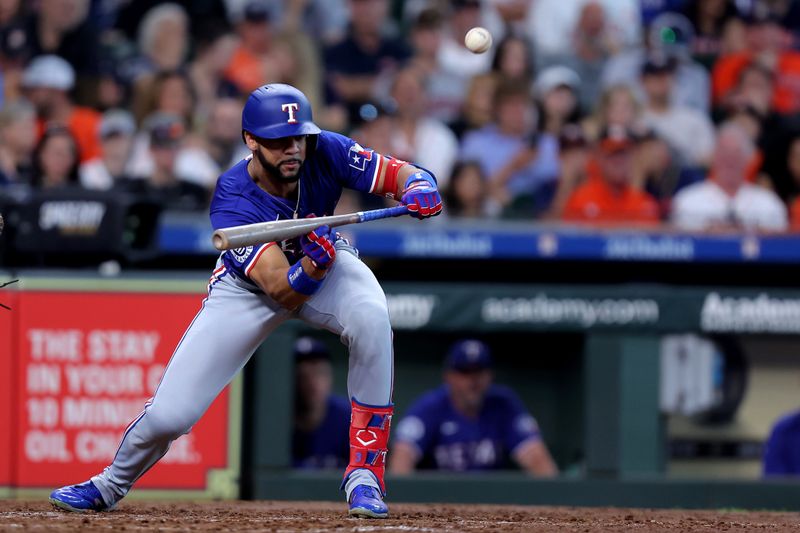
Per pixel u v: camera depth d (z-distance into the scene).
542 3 43.41
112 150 41.00
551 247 39.16
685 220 41.72
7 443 28.70
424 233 39.00
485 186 41.75
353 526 17.02
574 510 23.19
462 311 35.22
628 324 35.31
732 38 43.84
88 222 30.23
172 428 17.64
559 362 37.97
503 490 33.59
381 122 41.84
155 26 42.09
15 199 30.55
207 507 22.09
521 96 42.31
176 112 41.53
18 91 41.34
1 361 28.73
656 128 42.44
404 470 34.75
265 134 16.41
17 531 15.47
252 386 33.00
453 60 42.78
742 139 42.41
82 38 42.06
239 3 42.56
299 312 17.94
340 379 37.25
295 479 32.72
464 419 35.22
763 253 39.50
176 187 40.72
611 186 41.78
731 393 35.91
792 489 33.84
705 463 35.75
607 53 43.31
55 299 28.91
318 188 17.56
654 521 19.86
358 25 42.75
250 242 15.75
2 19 41.88
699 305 35.53
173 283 29.11
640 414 35.19
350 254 18.19
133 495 28.47
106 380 28.97
